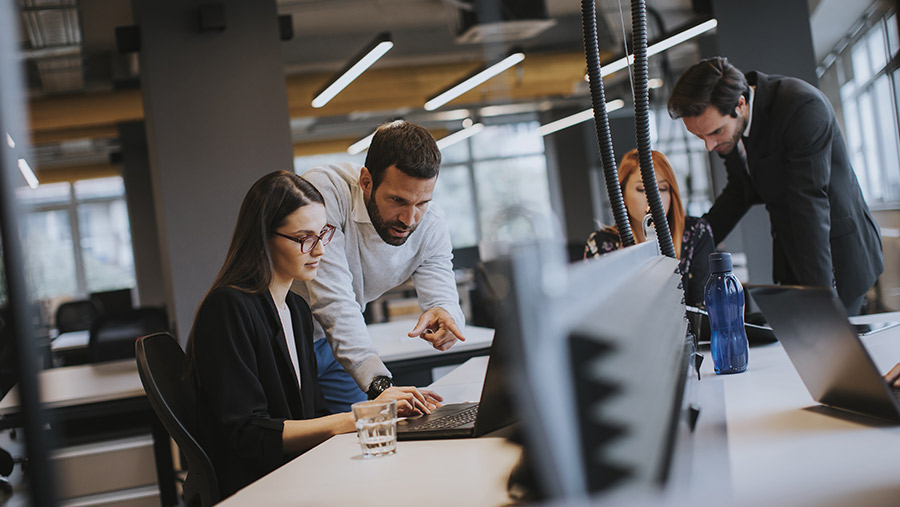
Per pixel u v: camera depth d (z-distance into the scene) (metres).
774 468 0.94
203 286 4.15
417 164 2.08
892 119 6.64
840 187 2.73
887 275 4.29
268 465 1.70
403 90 9.66
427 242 2.52
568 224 14.22
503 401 1.38
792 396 1.38
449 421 1.56
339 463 1.33
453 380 2.21
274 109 4.24
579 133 14.20
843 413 1.21
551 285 0.55
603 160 1.79
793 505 0.81
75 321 9.48
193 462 1.78
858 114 7.64
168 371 1.91
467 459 1.27
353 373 2.11
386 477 1.19
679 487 0.71
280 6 8.06
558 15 9.42
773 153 2.69
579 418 0.56
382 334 3.89
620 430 0.58
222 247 4.18
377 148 2.12
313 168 2.39
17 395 0.45
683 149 9.73
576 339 0.56
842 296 2.76
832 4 6.74
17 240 0.45
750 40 4.71
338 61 9.39
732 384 1.55
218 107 4.19
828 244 2.62
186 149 4.16
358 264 2.38
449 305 2.49
